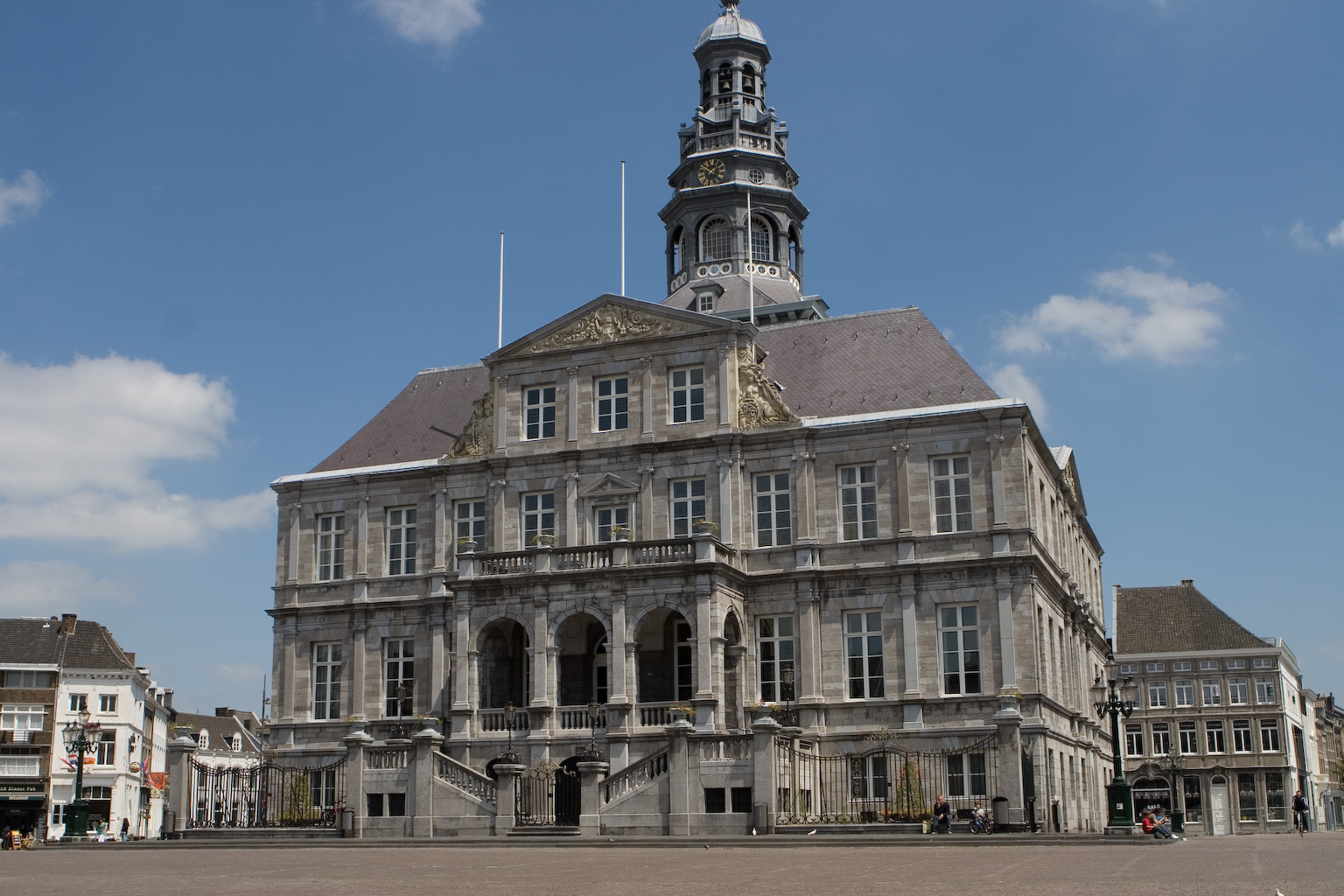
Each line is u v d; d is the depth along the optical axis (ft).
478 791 165.07
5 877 90.48
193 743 178.81
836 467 190.70
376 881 81.20
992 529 181.06
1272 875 79.51
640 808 156.46
